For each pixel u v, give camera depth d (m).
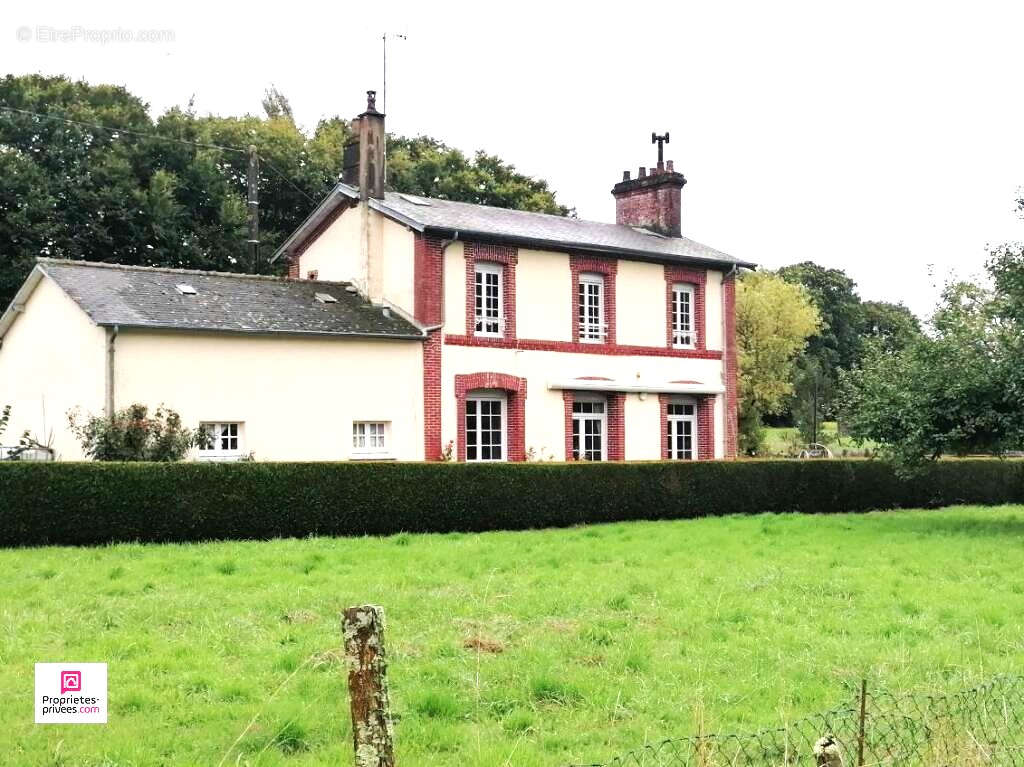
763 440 45.16
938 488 27.64
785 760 6.27
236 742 6.86
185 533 17.89
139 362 20.77
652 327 29.05
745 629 10.70
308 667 8.88
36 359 23.17
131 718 7.59
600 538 18.97
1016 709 7.56
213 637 9.93
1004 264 20.88
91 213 32.94
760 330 45.16
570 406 27.25
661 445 29.05
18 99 33.66
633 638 10.10
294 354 22.88
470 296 25.67
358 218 26.80
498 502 21.08
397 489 19.92
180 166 35.69
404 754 6.95
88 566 14.30
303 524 18.92
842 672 8.95
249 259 33.31
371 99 26.89
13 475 16.78
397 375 24.38
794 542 18.31
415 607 11.46
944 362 21.02
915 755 6.34
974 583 13.70
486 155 49.00
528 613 11.27
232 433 22.16
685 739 6.70
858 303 71.31
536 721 7.68
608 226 31.03
